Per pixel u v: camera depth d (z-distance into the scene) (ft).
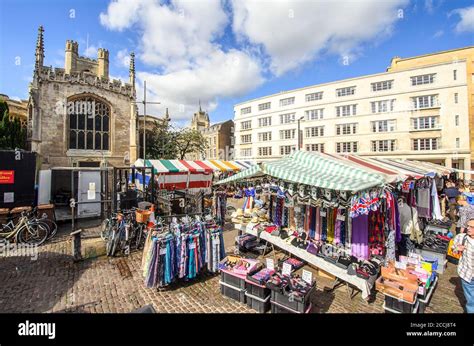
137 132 80.38
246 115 135.33
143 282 17.13
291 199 17.75
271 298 13.08
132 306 14.06
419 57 99.60
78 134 70.23
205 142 118.73
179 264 16.16
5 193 28.63
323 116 104.37
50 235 27.53
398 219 17.61
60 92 67.10
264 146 126.00
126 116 78.38
